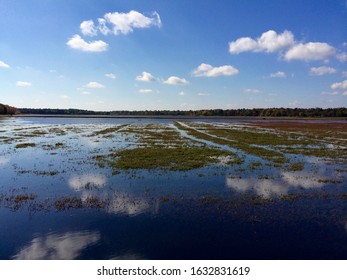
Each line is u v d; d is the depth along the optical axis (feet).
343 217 30.58
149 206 33.86
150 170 54.19
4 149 82.74
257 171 54.08
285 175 50.88
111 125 233.35
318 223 28.89
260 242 24.85
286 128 197.98
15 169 55.06
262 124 260.21
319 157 72.02
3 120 313.94
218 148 88.58
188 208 33.19
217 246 24.14
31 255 22.77
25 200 36.01
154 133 149.89
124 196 37.76
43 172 52.13
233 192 39.93
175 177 48.62
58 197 37.32
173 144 98.99
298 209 32.99
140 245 24.31
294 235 26.17
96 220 29.58
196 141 110.01
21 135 129.39
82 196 37.81
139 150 81.10
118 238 25.59
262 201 35.78
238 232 26.76
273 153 76.89
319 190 41.14
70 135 133.28
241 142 106.01
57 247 24.06
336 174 52.03
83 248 23.86
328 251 23.38
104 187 42.24
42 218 30.12
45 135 131.75
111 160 64.75
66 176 49.19
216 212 31.89
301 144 100.78
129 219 29.86
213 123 282.36
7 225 28.35
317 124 256.73
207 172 52.80
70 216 30.63
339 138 123.65
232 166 58.80
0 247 24.00
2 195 38.22
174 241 25.00
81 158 67.51
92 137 123.85
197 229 27.43
